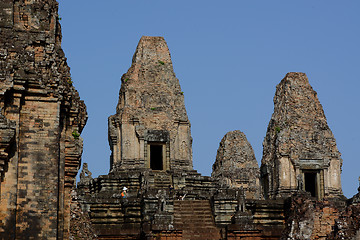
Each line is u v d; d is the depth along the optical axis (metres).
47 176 40.97
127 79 96.69
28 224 40.28
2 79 39.94
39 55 42.03
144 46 98.44
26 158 40.84
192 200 81.69
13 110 40.50
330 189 89.75
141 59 97.62
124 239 75.25
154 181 90.62
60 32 45.34
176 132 95.00
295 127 90.50
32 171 40.81
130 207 79.38
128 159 93.31
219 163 103.62
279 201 80.25
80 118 47.84
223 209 79.56
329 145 90.94
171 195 81.06
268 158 91.19
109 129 95.38
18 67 40.88
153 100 95.62
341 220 45.78
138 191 86.44
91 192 91.88
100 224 78.81
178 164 94.19
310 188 94.44
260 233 75.88
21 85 40.66
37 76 41.16
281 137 90.06
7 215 39.50
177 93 97.00
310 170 89.88
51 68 42.16
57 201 41.00
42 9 42.66
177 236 74.19
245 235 74.94
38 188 40.75
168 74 97.50
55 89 41.75
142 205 79.12
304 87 92.31
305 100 91.88
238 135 104.31
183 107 96.75
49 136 41.31
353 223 45.31
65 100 43.44
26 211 40.41
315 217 50.69
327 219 50.78
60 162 43.59
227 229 75.19
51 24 43.16
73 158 45.38
